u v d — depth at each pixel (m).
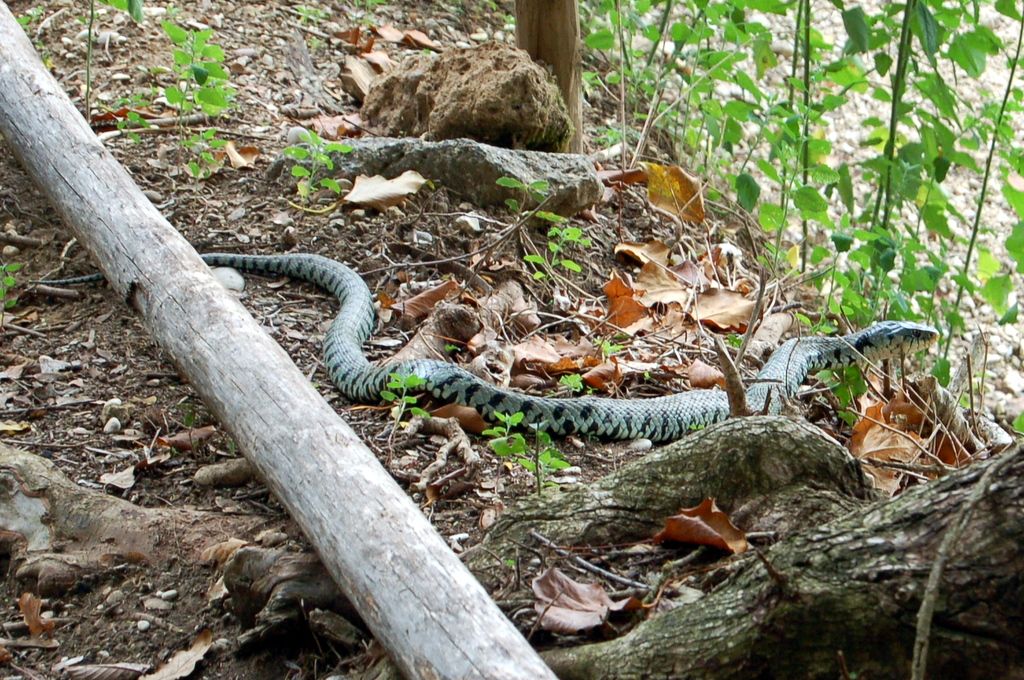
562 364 1.87
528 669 1.26
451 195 2.10
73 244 1.99
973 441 1.87
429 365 1.77
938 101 2.12
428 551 1.41
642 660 1.39
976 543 1.25
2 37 1.98
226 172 2.13
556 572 1.46
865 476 1.59
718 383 1.88
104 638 1.52
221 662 1.50
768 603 1.35
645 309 2.02
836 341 1.96
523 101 2.14
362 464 1.48
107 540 1.58
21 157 1.91
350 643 1.47
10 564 1.59
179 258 1.71
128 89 2.24
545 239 2.09
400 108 2.24
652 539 1.53
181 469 1.67
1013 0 2.08
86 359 1.82
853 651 1.31
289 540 1.57
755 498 1.53
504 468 1.69
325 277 1.96
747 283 2.19
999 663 1.25
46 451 1.69
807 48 2.17
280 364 1.58
